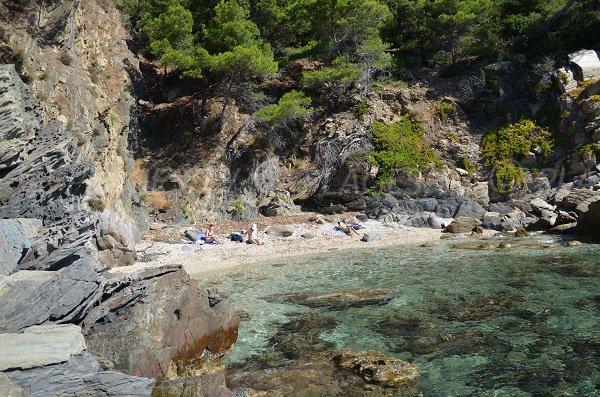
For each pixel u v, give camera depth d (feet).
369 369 24.72
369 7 107.24
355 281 46.68
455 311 34.76
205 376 23.59
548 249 56.34
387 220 84.38
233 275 52.47
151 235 74.13
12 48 51.98
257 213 91.45
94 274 26.37
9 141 41.50
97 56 78.43
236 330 30.91
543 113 99.81
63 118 56.70
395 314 34.96
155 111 104.47
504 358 26.08
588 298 35.83
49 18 63.05
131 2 115.55
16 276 25.22
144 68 111.75
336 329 32.42
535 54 110.83
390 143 97.91
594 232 63.21
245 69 96.07
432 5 118.01
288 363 26.66
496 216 78.38
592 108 90.22
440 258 55.67
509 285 40.93
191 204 88.99
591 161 86.53
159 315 25.99
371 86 109.50
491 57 113.19
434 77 114.52
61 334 21.72
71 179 41.39
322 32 114.62
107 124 69.51
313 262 58.03
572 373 23.86
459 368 25.08
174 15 98.89
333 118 104.47
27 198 37.91
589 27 106.83
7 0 55.83
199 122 102.73
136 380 20.31
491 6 114.01
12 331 21.97
